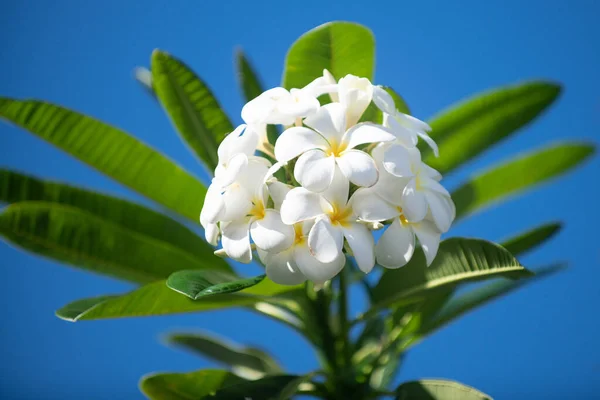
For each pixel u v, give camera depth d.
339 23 0.96
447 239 0.89
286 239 0.81
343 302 0.97
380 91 0.86
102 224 0.98
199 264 0.99
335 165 0.82
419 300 0.98
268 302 0.96
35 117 0.99
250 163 0.83
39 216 0.97
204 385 0.97
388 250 0.82
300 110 0.83
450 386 0.90
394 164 0.81
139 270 0.99
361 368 0.98
